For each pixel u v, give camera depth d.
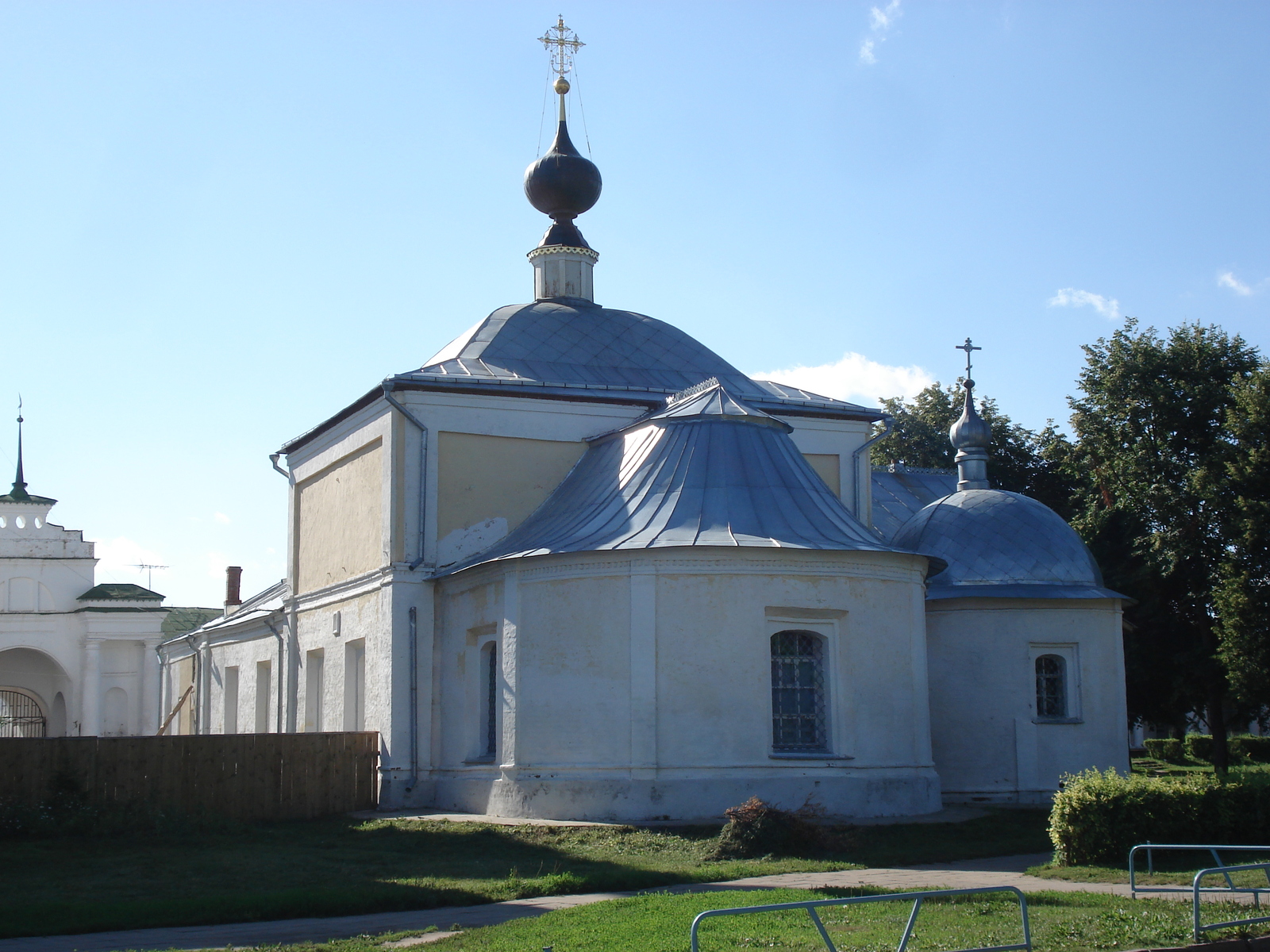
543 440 28.53
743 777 21.48
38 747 23.86
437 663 26.91
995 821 21.88
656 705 21.69
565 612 22.92
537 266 34.44
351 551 30.14
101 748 24.34
